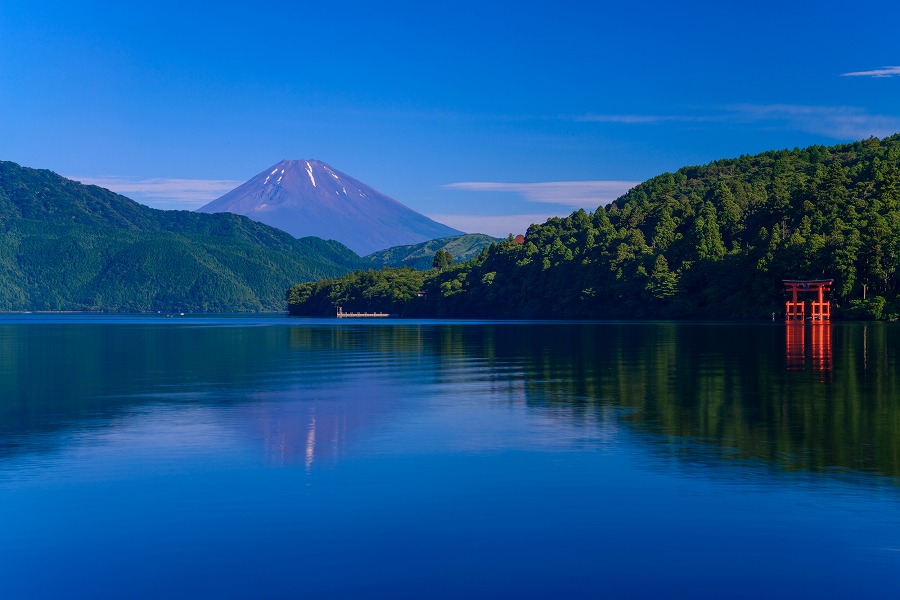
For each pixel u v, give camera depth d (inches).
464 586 919.0
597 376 2923.2
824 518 1124.5
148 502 1227.9
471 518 1140.5
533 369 3250.5
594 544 1036.5
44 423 1935.3
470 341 5546.3
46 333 7760.8
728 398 2274.9
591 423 1876.2
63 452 1585.9
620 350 4330.7
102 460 1512.1
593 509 1175.0
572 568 965.2
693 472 1380.4
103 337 6727.4
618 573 951.0
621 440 1665.8
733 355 3850.9
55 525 1122.0
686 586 916.6
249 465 1466.5
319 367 3481.8
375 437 1728.6
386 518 1143.0
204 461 1502.2
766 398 2263.8
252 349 4859.7
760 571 954.1
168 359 4018.2
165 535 1080.2
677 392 2425.0
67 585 927.0
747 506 1179.9
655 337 5679.1
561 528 1096.2
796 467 1408.7
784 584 919.7
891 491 1251.8
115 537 1073.5
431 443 1656.0
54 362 3843.5
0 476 1390.3
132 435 1768.0
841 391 2409.0
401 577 941.8
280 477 1374.3
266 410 2137.1
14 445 1659.7
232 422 1939.0
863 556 991.6
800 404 2144.4
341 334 7101.4
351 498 1242.6
